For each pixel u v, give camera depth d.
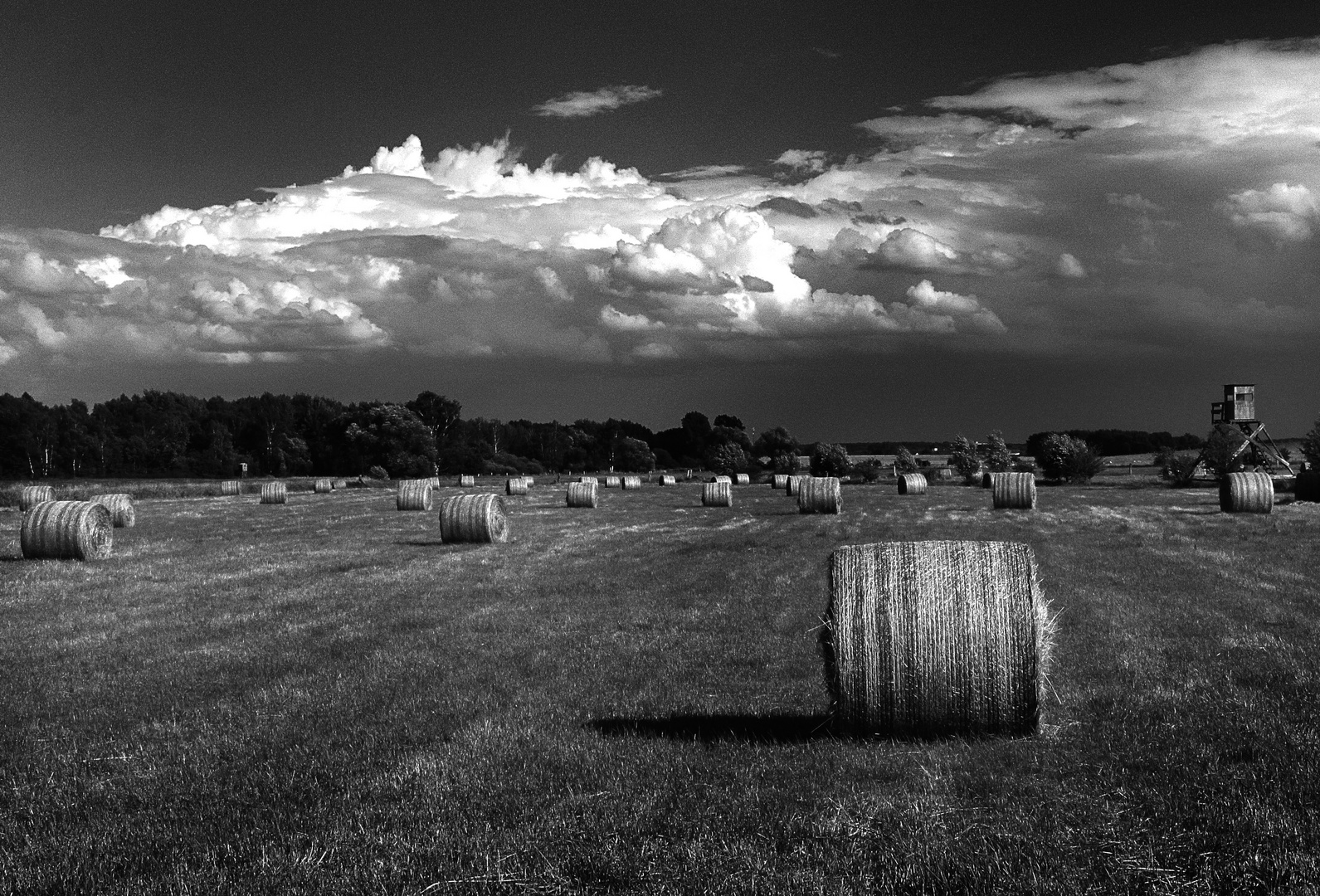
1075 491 65.06
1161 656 13.78
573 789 9.02
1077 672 12.90
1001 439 97.19
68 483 90.88
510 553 29.53
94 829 8.39
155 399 153.88
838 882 7.05
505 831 8.03
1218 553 26.11
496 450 158.38
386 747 10.35
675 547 30.52
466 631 16.97
